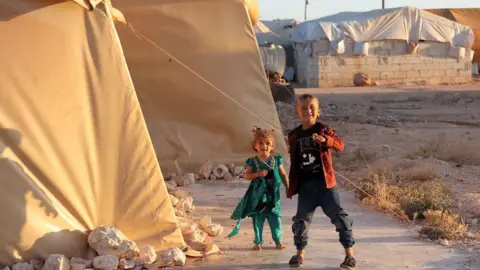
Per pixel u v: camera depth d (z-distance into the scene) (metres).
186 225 7.25
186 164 10.86
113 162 6.38
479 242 7.05
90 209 6.27
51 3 6.22
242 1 11.04
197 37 10.90
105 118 6.35
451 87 33.19
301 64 40.91
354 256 6.60
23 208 5.93
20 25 6.10
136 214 6.44
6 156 5.91
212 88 10.96
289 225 7.93
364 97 27.73
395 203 8.66
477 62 43.78
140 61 10.84
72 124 6.21
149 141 6.46
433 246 6.93
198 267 6.29
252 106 11.05
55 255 5.85
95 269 5.95
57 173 6.11
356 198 9.22
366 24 37.19
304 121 6.18
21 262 5.88
